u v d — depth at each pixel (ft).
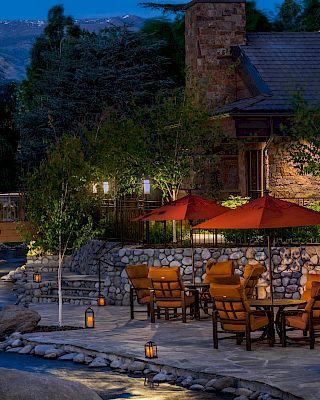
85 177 78.84
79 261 113.70
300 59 127.44
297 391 45.55
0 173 198.70
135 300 92.02
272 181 114.73
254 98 117.19
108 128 110.83
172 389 50.98
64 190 78.54
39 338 67.62
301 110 93.50
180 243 95.14
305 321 59.57
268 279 88.28
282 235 91.66
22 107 213.05
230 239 93.56
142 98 175.01
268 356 56.70
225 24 129.80
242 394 48.21
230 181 118.01
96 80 175.11
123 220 102.27
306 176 115.65
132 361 57.67
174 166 101.40
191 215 79.82
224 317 60.34
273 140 113.91
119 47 178.09
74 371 57.31
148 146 103.35
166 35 197.47
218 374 51.34
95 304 93.45
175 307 75.66
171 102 104.83
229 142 110.83
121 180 107.14
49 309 90.63
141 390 50.98
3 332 72.28
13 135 206.49
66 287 100.01
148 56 181.06
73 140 82.43
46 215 79.00
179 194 117.29
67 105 175.01
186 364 54.70
